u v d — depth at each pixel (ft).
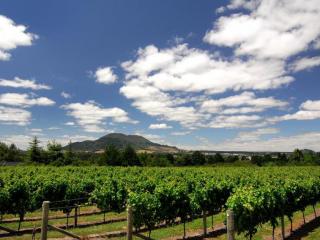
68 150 267.18
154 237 55.11
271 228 63.26
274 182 83.51
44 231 32.91
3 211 65.62
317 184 77.61
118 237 54.08
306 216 78.84
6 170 149.38
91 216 79.15
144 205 52.85
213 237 56.13
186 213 59.88
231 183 77.00
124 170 160.15
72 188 79.92
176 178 99.91
